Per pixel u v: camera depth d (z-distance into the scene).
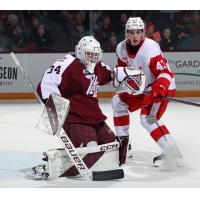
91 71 6.64
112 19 16.59
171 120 11.80
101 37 16.61
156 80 7.32
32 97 15.40
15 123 11.47
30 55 15.38
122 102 7.81
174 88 7.77
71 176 6.75
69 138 6.61
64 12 16.41
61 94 6.57
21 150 8.66
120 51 7.70
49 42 16.44
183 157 8.07
